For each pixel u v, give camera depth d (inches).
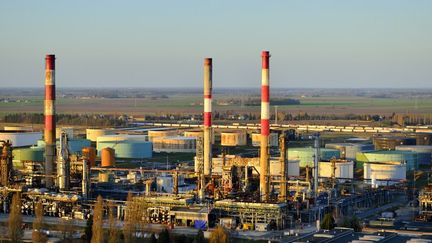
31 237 7298.2
